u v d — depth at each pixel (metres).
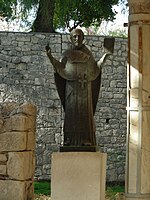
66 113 6.63
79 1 15.44
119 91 14.20
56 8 14.64
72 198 6.40
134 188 7.04
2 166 6.88
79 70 6.61
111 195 11.33
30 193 7.12
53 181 6.44
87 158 6.41
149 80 7.07
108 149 14.10
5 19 16.14
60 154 6.45
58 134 13.95
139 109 7.03
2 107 7.04
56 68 6.62
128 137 7.14
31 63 13.94
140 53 7.05
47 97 13.95
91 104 6.70
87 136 6.57
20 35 13.90
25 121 6.91
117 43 14.23
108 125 14.14
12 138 6.87
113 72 14.20
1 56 13.86
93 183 6.38
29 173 7.09
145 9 7.05
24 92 13.90
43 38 13.96
